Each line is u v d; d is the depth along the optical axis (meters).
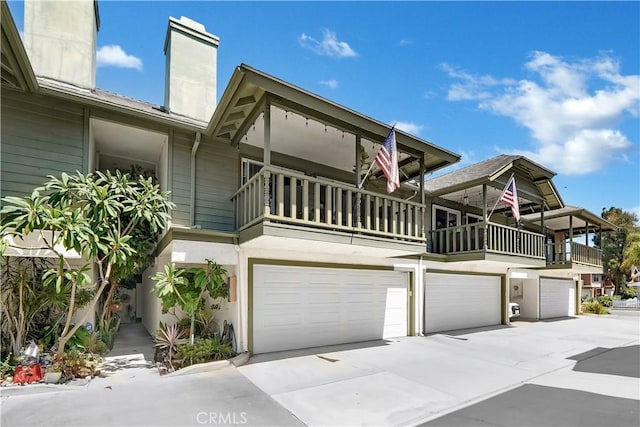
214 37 10.19
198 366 6.50
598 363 7.86
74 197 6.24
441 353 8.44
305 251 8.62
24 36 7.87
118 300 9.68
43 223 5.46
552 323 15.27
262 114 7.23
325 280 9.06
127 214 7.80
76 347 6.73
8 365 5.70
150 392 5.38
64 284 6.80
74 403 4.91
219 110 7.29
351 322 9.45
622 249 39.19
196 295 7.36
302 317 8.60
